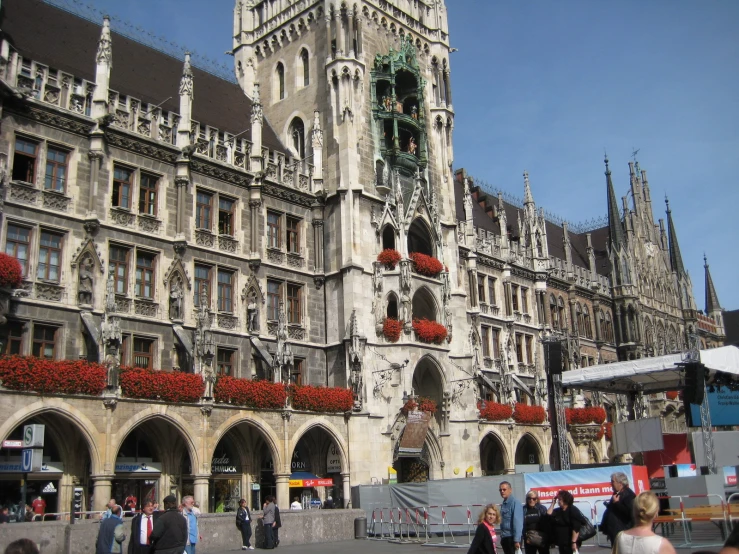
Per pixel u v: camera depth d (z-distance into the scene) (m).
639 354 78.12
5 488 33.19
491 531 16.16
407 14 56.12
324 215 49.28
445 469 49.25
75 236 36.66
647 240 87.88
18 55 36.12
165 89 47.62
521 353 65.06
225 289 43.28
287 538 31.20
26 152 35.91
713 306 106.38
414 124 52.94
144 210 40.22
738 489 36.03
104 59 39.31
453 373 51.22
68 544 23.48
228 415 38.66
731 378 41.94
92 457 32.94
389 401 46.31
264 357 42.28
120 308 37.75
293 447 41.22
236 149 45.62
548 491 31.45
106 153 38.69
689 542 26.20
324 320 47.88
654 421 42.84
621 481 16.44
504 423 57.59
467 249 60.19
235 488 42.19
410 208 50.56
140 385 34.81
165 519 16.69
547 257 69.88
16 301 33.75
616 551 10.56
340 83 50.09
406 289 48.16
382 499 35.75
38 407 31.44
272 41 55.91
